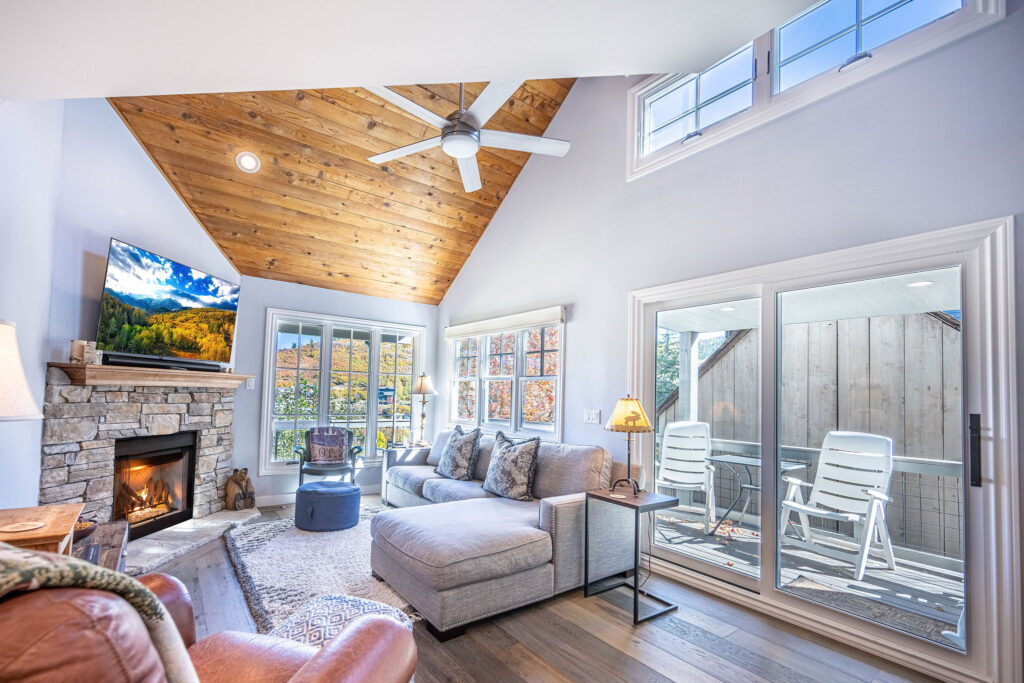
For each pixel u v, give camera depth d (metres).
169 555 3.35
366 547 3.63
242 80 2.03
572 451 3.56
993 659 2.02
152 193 3.84
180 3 1.49
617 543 3.17
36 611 0.56
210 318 4.23
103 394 3.45
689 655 2.29
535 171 4.78
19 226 2.56
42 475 3.01
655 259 3.54
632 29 1.86
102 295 3.38
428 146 3.04
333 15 1.62
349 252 5.08
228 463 4.64
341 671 0.98
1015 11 2.08
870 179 2.48
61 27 1.59
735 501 3.05
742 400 3.06
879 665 2.24
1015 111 2.07
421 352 6.09
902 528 2.35
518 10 1.69
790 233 2.78
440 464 4.54
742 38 1.94
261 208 4.37
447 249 5.51
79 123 3.30
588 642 2.38
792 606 2.66
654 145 3.71
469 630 2.48
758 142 2.96
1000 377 2.06
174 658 0.72
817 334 2.69
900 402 2.38
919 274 2.34
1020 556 1.98
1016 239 2.04
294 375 5.19
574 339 4.16
